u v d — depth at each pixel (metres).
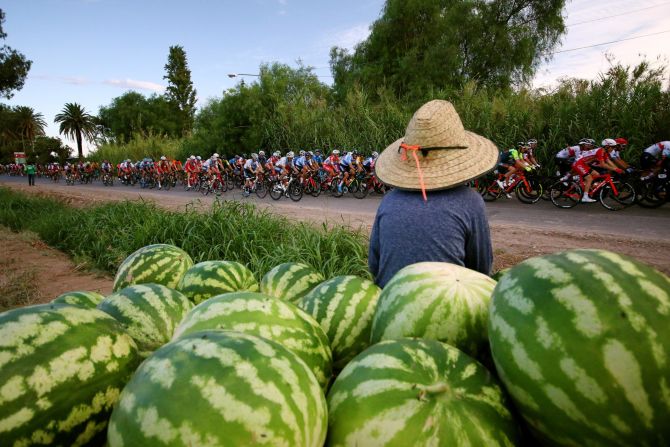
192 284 2.88
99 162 39.41
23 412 1.14
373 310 1.96
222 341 1.16
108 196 20.31
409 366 1.24
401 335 1.51
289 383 1.10
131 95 68.31
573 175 11.10
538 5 29.92
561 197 12.47
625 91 13.66
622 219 9.26
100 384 1.30
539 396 1.06
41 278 7.12
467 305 1.49
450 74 29.06
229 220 7.71
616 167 10.38
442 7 31.59
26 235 10.61
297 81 31.92
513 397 1.15
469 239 2.43
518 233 8.21
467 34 30.31
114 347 1.39
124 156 37.50
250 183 18.27
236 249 7.11
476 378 1.24
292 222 9.69
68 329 1.32
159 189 25.89
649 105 12.49
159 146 37.03
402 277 1.65
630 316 0.99
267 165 16.89
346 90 32.78
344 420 1.18
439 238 2.32
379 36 31.67
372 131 18.92
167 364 1.09
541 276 1.16
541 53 31.64
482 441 1.09
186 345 1.14
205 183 21.50
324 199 16.25
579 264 1.14
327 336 1.91
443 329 1.47
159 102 67.69
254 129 23.95
